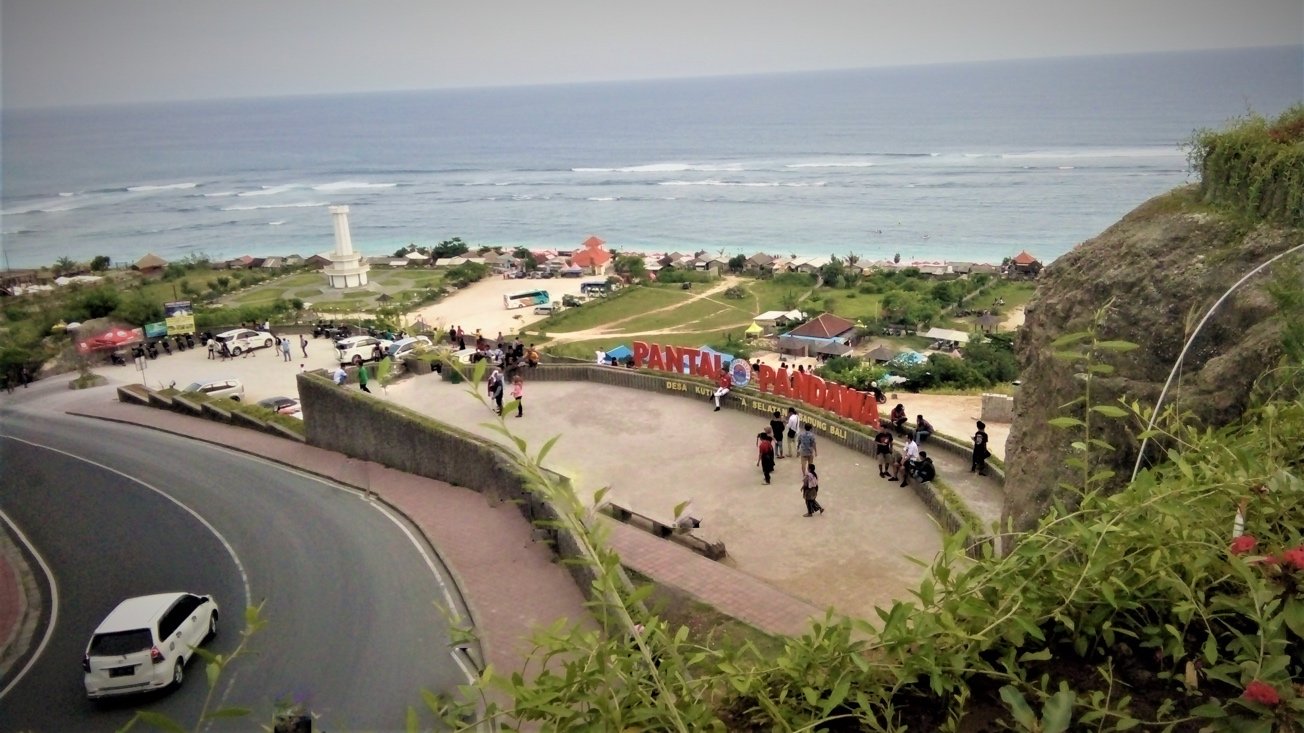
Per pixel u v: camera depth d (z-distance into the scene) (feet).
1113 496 15.64
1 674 53.06
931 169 631.56
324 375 106.73
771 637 40.91
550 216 536.01
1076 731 12.59
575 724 13.24
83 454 96.78
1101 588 13.43
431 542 64.59
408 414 81.35
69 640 56.85
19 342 153.89
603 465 71.31
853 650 13.97
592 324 233.55
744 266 305.73
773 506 60.95
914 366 132.16
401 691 46.57
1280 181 40.37
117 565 67.36
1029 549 15.07
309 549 66.69
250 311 197.77
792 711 13.65
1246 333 35.45
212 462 90.94
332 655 50.70
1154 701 12.96
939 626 13.58
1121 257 45.75
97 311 182.39
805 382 79.10
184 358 156.25
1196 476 16.14
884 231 424.05
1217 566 14.17
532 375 100.42
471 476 73.97
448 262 334.85
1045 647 14.39
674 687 14.21
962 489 59.82
